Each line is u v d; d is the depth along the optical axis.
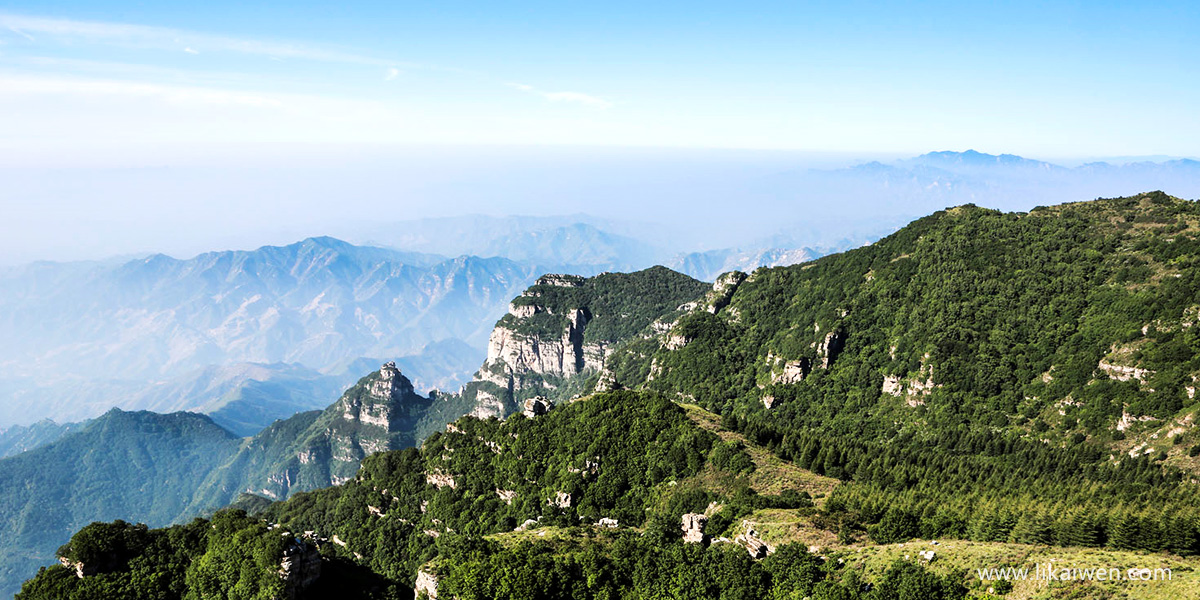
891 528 136.38
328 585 148.75
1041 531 127.75
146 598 136.12
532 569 139.38
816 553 131.00
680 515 168.12
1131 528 121.38
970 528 136.62
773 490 170.12
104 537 141.62
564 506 192.88
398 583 159.50
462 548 152.50
